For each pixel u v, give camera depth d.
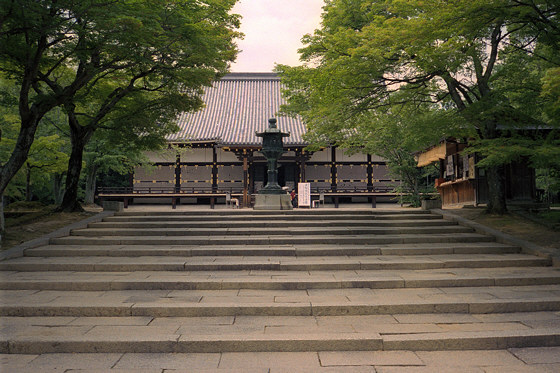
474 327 5.36
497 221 12.39
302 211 13.41
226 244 10.38
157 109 14.86
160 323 5.58
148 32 10.23
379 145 22.66
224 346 4.85
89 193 27.16
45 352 4.80
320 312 5.95
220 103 37.47
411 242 10.61
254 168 34.16
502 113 11.76
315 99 13.85
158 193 31.08
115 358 4.63
